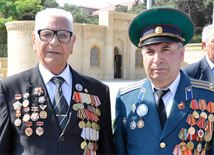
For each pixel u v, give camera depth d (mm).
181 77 2445
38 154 2141
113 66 22141
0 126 2180
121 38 22641
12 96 2287
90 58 21344
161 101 2383
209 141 2309
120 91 2717
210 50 3449
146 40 2307
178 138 2217
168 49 2221
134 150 2346
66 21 2346
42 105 2277
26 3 37812
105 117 2586
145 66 2336
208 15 42875
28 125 2201
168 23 2295
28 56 19406
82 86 2533
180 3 43438
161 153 2199
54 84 2420
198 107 2297
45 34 2295
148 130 2320
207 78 3510
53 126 2230
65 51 2348
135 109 2461
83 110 2395
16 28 19453
